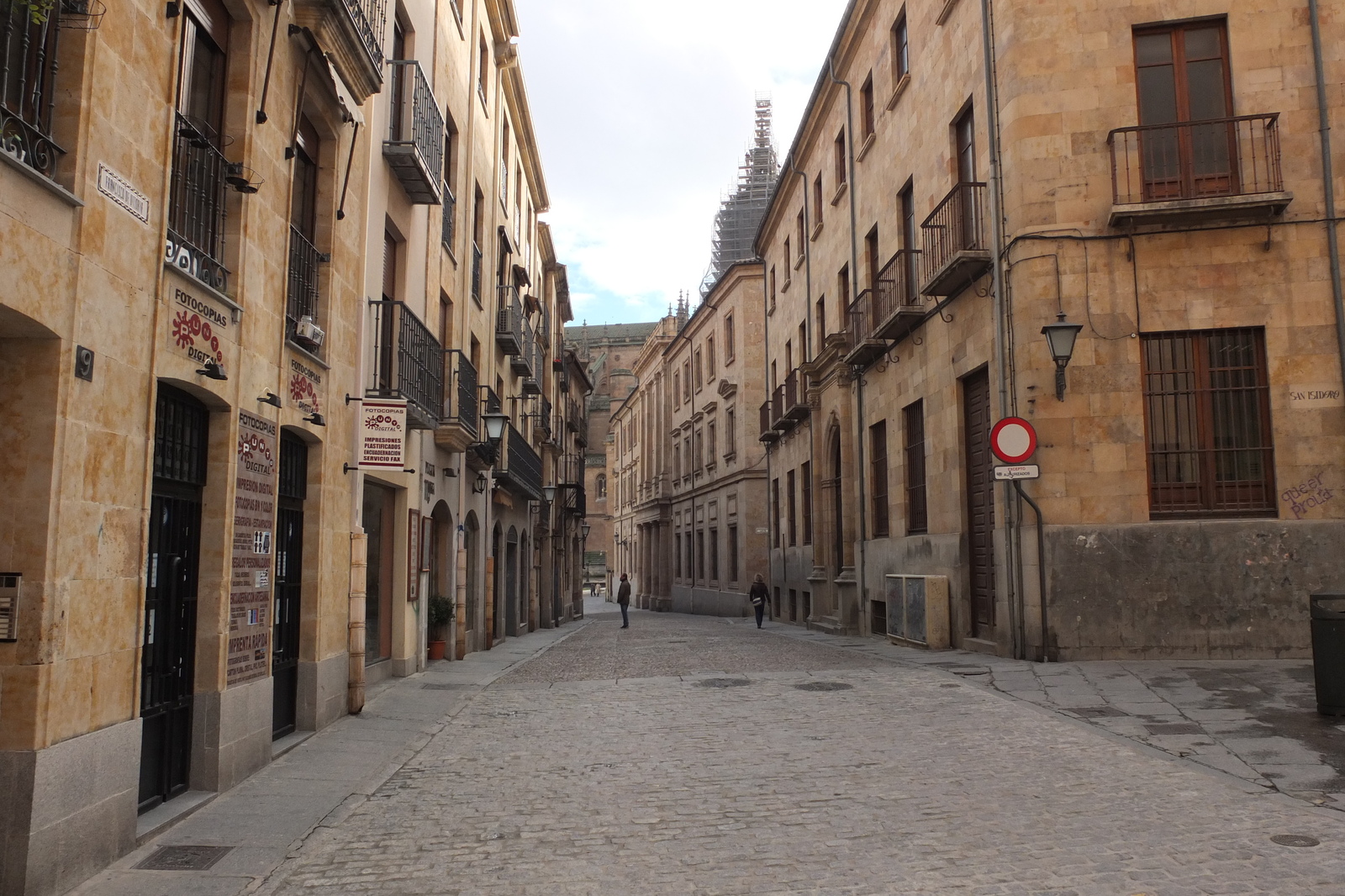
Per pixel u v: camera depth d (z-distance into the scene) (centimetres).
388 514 1359
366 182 1129
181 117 668
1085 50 1320
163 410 655
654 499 5641
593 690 1216
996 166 1391
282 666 887
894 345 1900
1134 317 1270
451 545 1725
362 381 1114
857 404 2169
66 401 497
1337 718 808
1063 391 1262
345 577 1038
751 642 2000
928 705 989
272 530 808
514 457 2414
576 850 556
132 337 566
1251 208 1233
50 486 484
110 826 537
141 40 577
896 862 510
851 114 2264
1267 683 988
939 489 1639
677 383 5359
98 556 527
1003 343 1359
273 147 820
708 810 628
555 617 3650
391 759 834
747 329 3919
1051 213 1301
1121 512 1246
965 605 1530
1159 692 977
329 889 503
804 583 2853
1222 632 1210
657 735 890
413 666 1420
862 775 705
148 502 582
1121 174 1293
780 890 477
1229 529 1221
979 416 1501
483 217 2084
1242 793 621
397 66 1340
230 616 722
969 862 505
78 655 507
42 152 489
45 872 475
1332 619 820
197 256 687
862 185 2195
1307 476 1218
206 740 696
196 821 628
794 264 3027
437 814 647
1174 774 672
